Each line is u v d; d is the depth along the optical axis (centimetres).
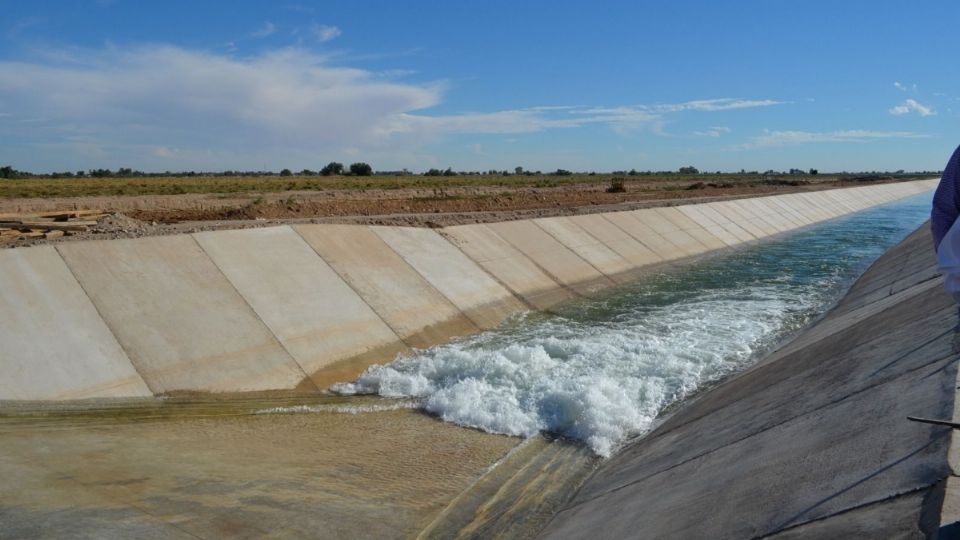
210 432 1080
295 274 1744
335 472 944
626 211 3788
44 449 941
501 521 838
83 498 802
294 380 1384
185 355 1345
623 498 812
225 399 1258
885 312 1263
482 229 2611
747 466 725
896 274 2017
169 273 1545
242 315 1515
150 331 1364
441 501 879
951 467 514
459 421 1188
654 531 663
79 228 2161
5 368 1146
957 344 797
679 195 6469
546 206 4447
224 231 1786
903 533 449
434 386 1371
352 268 1889
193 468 914
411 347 1650
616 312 2100
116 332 1327
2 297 1264
